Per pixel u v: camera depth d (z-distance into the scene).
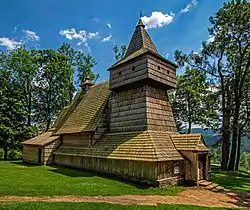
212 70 29.77
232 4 26.55
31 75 41.50
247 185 18.38
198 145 16.59
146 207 9.68
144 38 21.16
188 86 34.66
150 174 15.07
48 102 43.53
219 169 27.97
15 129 35.19
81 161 21.72
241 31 26.53
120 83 20.33
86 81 30.12
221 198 13.09
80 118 25.14
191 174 16.36
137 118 18.72
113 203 10.23
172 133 19.31
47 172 19.72
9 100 34.97
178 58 30.58
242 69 28.38
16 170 20.44
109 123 21.80
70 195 11.41
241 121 27.86
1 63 39.88
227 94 28.95
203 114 33.59
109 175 18.08
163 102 19.86
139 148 16.38
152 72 18.27
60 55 42.19
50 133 30.19
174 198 12.18
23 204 9.12
